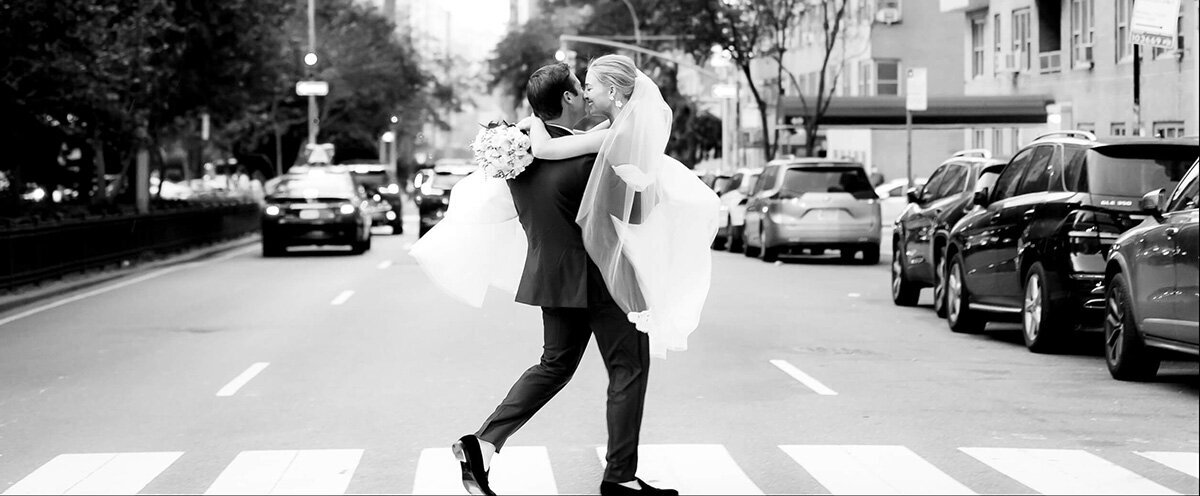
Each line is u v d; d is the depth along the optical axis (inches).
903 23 2202.3
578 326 285.7
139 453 348.5
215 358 540.1
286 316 704.4
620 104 281.1
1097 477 312.7
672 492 283.3
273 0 1396.4
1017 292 566.6
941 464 328.2
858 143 2261.3
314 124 2287.2
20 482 314.3
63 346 589.6
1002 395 439.5
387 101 3004.4
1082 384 464.8
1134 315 452.8
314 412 408.5
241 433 375.6
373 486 303.9
